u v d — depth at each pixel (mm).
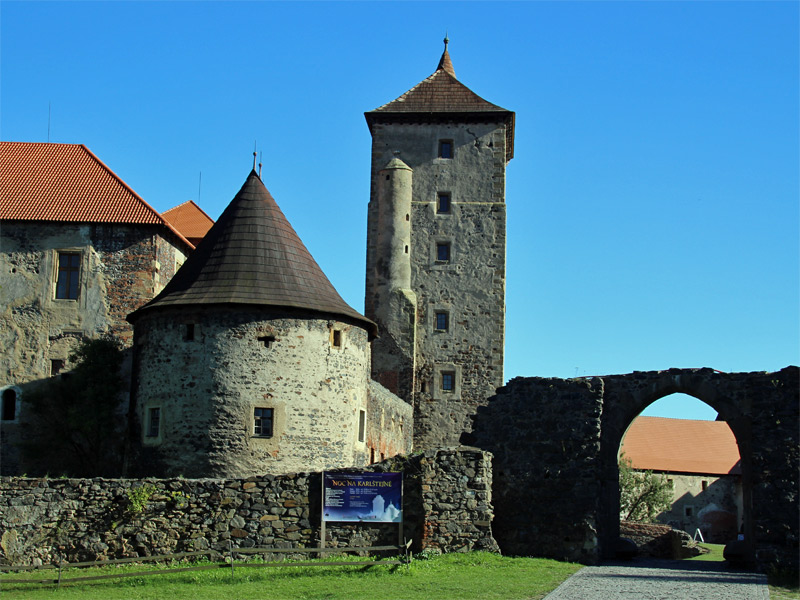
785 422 24109
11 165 38969
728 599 19047
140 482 23953
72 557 23578
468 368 49750
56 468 34281
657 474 64312
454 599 18547
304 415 28922
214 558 23203
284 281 29797
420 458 23953
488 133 52125
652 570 23531
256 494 23812
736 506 65875
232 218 30953
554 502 25328
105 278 36656
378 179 51438
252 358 28719
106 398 34438
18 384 35844
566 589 19734
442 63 56062
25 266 36719
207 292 29172
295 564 22312
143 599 19141
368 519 23641
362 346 31422
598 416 25531
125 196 37812
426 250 50969
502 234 51125
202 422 28312
